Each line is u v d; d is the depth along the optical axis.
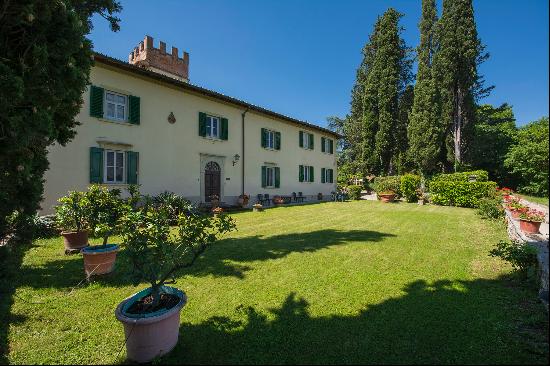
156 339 2.87
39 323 3.61
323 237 8.60
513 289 4.46
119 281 5.03
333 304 4.04
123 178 12.61
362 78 34.38
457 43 24.69
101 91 11.75
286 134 21.95
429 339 3.14
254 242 7.92
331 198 26.33
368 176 31.25
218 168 16.83
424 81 26.55
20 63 3.80
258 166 19.36
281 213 14.91
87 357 2.98
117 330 3.47
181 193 14.67
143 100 13.24
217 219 3.72
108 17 7.87
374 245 7.52
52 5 4.07
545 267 4.11
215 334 3.33
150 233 3.30
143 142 13.20
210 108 16.30
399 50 29.95
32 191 4.86
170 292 3.42
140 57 22.47
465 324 3.43
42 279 5.08
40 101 4.16
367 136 30.94
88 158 11.40
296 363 2.80
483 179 17.97
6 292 4.06
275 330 3.39
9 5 3.61
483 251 6.85
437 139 25.53
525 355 2.83
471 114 25.95
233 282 4.89
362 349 2.99
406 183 21.41
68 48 4.34
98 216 5.60
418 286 4.65
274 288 4.63
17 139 3.71
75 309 4.00
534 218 8.12
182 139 14.81
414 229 9.94
